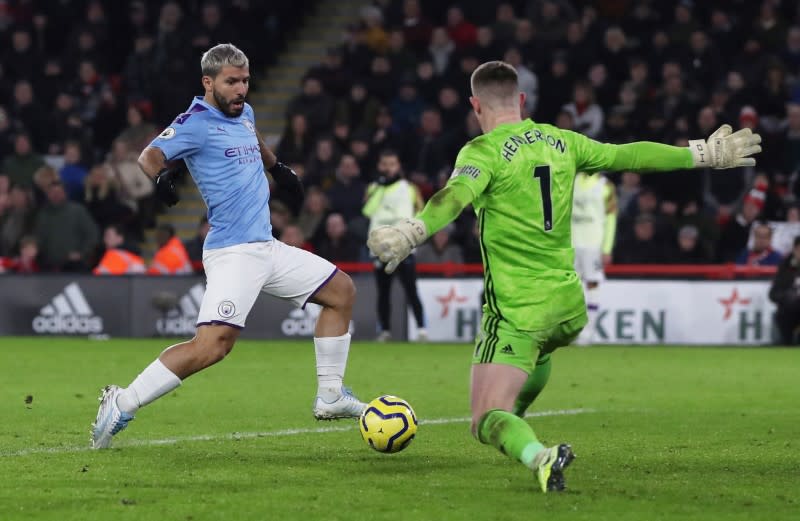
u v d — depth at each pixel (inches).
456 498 764.6
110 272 2519.7
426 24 2972.4
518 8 3048.7
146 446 995.3
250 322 2429.9
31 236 2571.4
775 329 2308.1
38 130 2938.0
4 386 1503.4
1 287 2496.3
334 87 2881.4
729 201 2549.2
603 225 2223.2
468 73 2783.0
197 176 978.1
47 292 2492.6
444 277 2390.5
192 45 2967.5
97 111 2984.7
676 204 2556.6
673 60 2733.8
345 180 2613.2
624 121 2620.6
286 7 3260.3
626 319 2349.9
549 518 704.4
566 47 2815.0
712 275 2329.0
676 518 707.4
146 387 960.9
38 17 3191.4
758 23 2790.4
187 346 965.8
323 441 1034.1
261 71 3186.5
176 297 2445.9
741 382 1601.9
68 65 3097.9
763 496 776.9
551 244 817.5
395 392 1454.2
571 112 2657.5
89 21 3144.7
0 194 2723.9
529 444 755.4
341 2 3356.3
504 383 796.6
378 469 882.1
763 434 1095.6
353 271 2448.3
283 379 1604.3
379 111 2810.0
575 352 2117.4
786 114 2647.6
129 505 738.8
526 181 811.4
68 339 2404.0
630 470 884.0
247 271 976.9
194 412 1248.2
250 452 966.4
